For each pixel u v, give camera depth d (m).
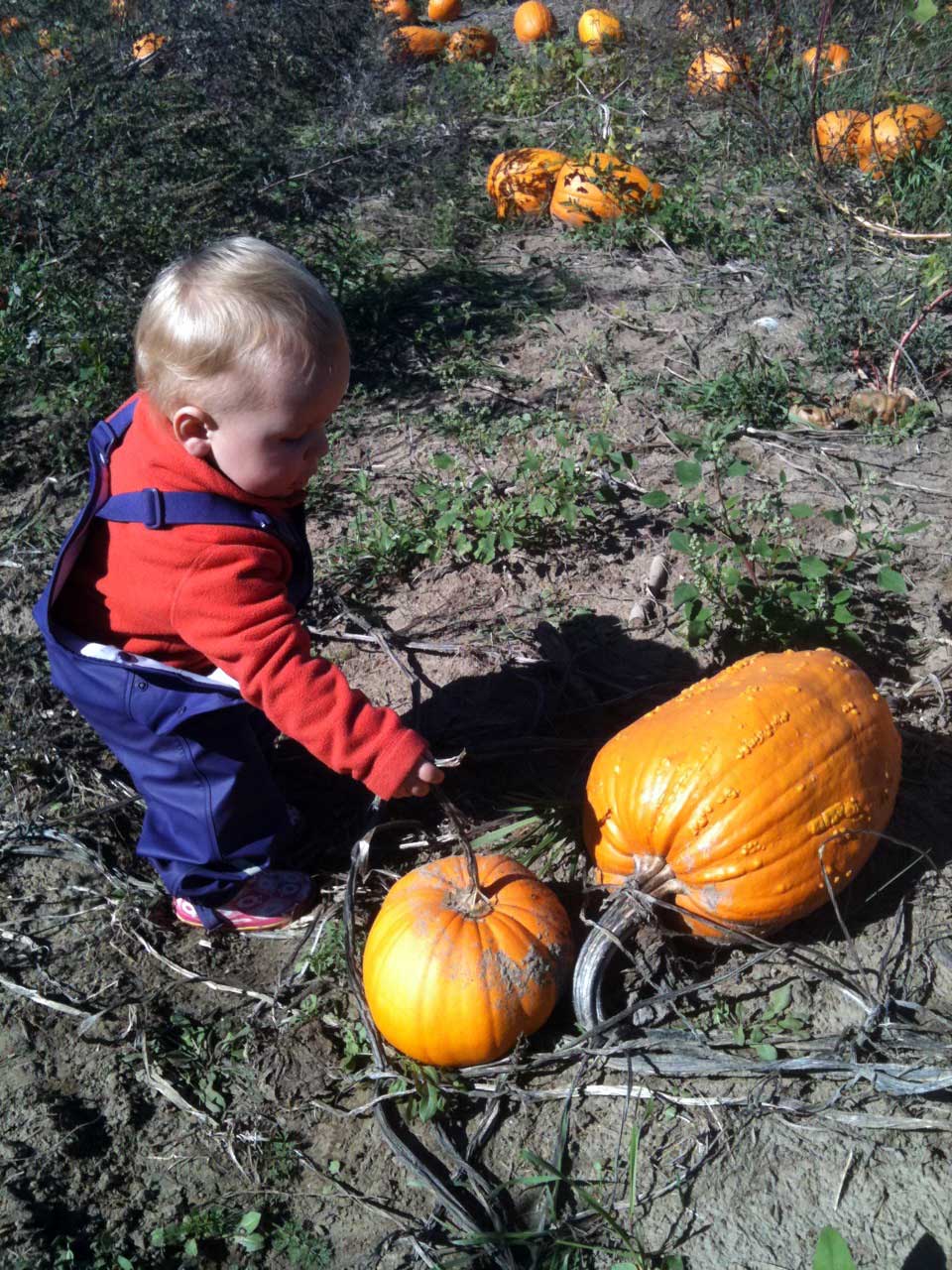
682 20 3.38
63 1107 0.91
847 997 0.97
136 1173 0.87
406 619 1.39
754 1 3.13
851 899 1.05
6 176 2.11
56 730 1.25
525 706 1.26
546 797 1.16
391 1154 0.88
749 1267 0.80
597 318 2.09
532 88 3.30
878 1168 0.85
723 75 3.01
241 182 2.29
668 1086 0.91
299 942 1.05
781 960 0.99
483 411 1.75
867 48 3.00
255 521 0.91
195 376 0.84
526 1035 0.91
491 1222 0.84
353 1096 0.93
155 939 1.06
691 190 2.48
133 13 3.16
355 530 1.53
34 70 2.53
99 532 0.93
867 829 0.96
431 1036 0.89
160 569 0.90
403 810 1.16
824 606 1.28
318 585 1.44
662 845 0.93
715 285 2.20
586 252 2.38
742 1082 0.91
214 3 3.16
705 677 1.29
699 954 1.00
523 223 2.53
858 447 1.70
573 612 1.39
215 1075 0.94
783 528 1.36
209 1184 0.87
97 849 1.14
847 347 1.93
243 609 0.89
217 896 1.04
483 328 2.07
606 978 0.98
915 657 1.30
